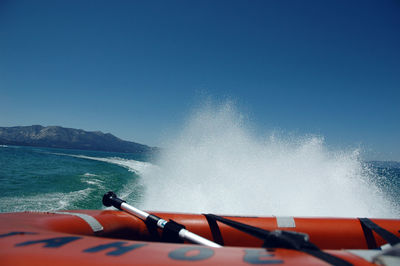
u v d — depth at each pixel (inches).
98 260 39.9
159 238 105.1
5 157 1077.1
